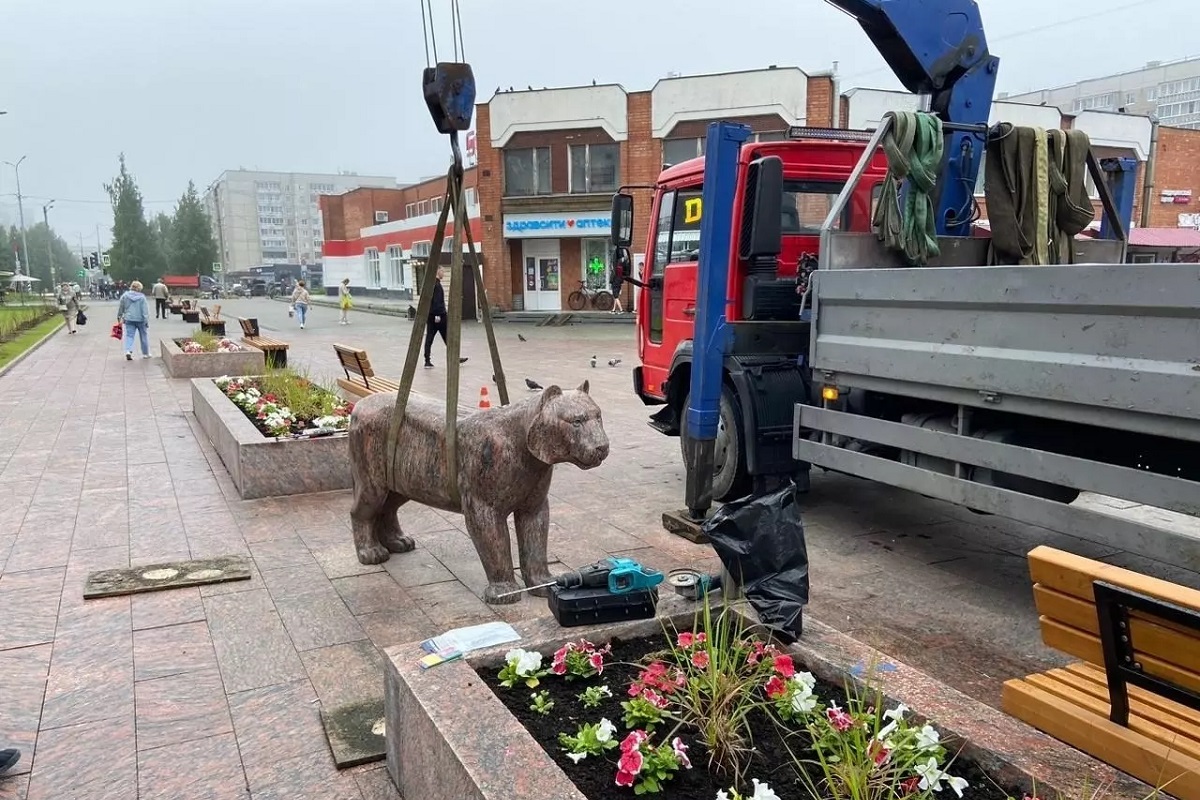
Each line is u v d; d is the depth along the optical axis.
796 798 2.20
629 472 7.82
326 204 58.28
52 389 13.26
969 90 6.09
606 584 3.18
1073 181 5.36
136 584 4.75
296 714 3.40
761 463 5.73
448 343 4.11
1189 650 2.07
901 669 2.77
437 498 4.48
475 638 2.97
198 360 14.36
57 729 3.29
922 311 4.43
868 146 5.29
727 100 26.08
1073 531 3.81
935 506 6.61
